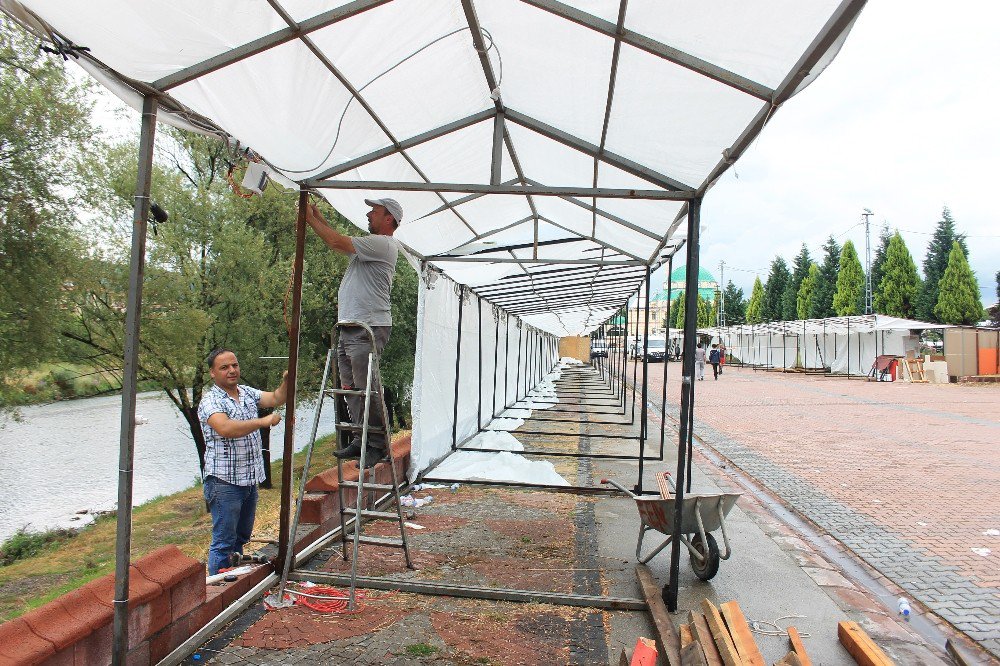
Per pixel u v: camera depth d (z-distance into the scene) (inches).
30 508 529.3
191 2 106.7
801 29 108.6
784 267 2647.6
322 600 172.6
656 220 243.4
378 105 159.0
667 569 209.3
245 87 136.4
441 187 173.5
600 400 776.3
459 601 176.7
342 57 135.6
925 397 887.1
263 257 631.8
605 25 126.1
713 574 195.5
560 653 148.2
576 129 176.7
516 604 176.2
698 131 156.2
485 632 157.9
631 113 157.5
